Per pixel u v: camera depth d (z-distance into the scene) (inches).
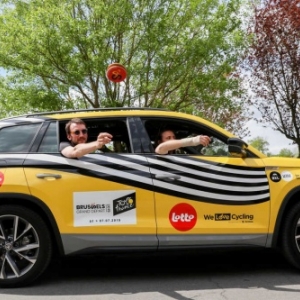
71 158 185.0
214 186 188.7
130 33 450.0
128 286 185.0
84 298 169.9
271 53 532.4
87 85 465.1
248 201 189.8
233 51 470.3
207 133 201.2
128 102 472.1
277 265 215.6
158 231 183.3
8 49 434.9
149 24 438.9
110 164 185.2
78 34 418.0
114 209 182.7
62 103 461.1
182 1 450.3
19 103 462.9
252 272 204.1
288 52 528.7
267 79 543.2
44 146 189.6
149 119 198.5
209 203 187.5
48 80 468.4
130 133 193.8
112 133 199.5
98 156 187.2
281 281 188.9
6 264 184.5
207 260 228.7
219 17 458.9
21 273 181.5
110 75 319.9
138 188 184.2
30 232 185.2
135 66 457.4
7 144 190.5
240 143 190.2
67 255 182.1
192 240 184.7
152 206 184.4
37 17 421.1
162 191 185.3
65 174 182.9
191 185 187.3
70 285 187.3
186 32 457.4
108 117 197.3
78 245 180.7
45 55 431.2
